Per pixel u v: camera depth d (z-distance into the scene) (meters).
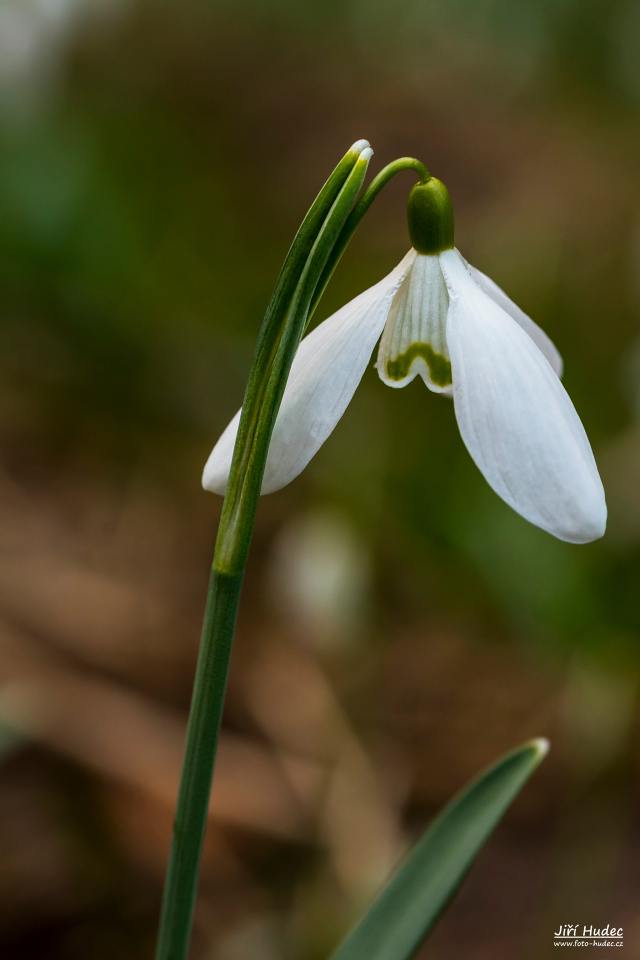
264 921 0.32
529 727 0.40
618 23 0.97
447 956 0.33
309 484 0.49
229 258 0.66
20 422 0.54
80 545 0.47
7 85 0.66
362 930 0.22
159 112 0.82
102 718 0.37
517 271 0.61
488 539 0.42
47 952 0.31
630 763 0.37
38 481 0.51
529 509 0.20
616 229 0.68
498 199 0.79
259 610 0.44
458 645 0.43
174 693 0.40
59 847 0.33
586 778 0.36
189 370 0.56
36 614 0.41
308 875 0.34
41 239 0.58
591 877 0.34
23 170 0.61
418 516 0.47
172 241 0.65
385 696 0.41
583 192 0.77
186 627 0.43
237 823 0.35
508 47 1.05
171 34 0.96
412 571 0.46
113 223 0.61
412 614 0.45
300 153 0.86
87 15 0.81
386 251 0.70
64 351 0.56
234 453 0.20
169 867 0.21
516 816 0.37
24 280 0.58
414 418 0.51
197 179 0.72
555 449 0.20
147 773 0.36
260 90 0.95
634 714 0.38
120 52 0.89
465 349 0.20
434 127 0.92
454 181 0.83
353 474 0.48
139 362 0.56
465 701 0.41
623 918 0.33
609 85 0.97
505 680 0.42
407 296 0.21
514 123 0.93
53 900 0.32
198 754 0.21
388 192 0.82
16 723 0.32
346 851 0.34
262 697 0.40
